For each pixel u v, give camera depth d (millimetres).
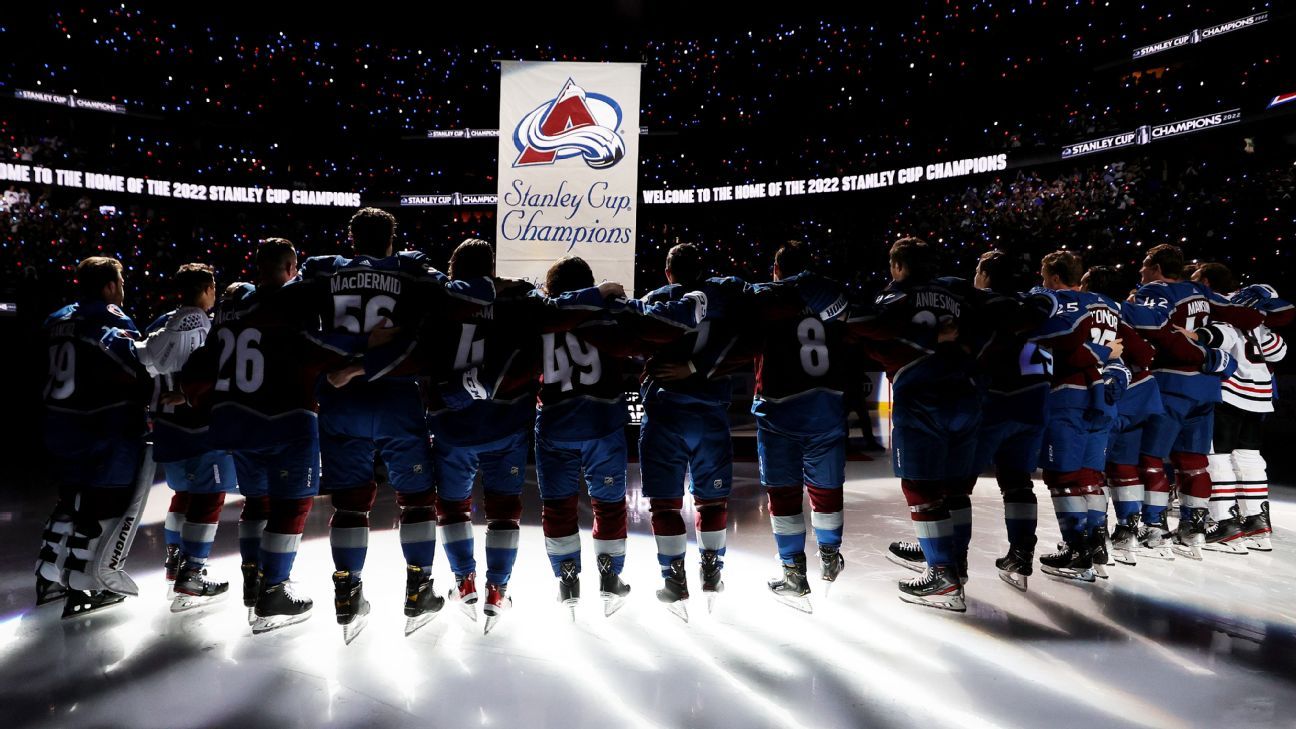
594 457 3777
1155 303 5406
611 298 3682
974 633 3596
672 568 3762
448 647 3396
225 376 3561
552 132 8820
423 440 3580
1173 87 15039
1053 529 5738
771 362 3895
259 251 3660
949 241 17609
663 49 21641
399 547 5195
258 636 3525
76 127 19516
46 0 18281
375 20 20375
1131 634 3592
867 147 20188
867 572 4605
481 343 3504
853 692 2953
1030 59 17375
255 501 3850
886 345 3939
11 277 15727
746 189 19781
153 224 19219
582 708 2805
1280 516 6441
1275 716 2754
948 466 4090
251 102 20562
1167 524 5629
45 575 3834
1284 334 11656
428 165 22875
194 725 2662
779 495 3920
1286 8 12914
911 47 19297
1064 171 16953
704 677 3086
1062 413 4445
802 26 20656
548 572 4578
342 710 2779
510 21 20484
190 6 19609
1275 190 12977
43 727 2641
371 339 3400
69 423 3844
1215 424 5359
